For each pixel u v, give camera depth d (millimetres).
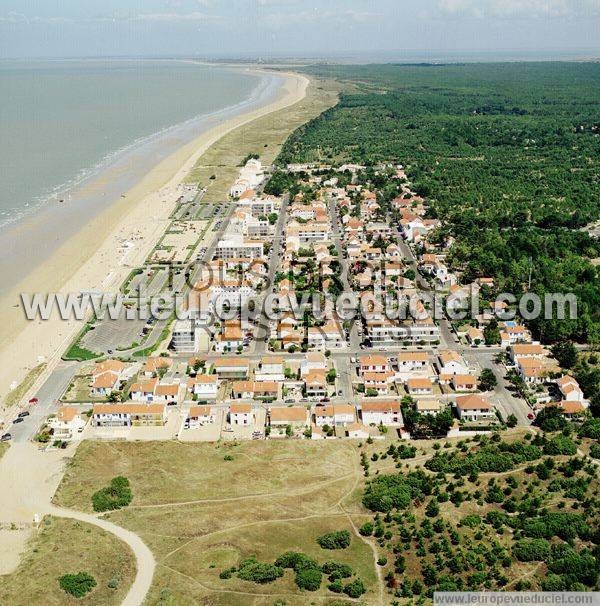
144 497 184125
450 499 175250
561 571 147875
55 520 175875
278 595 144250
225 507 177625
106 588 149250
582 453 195125
